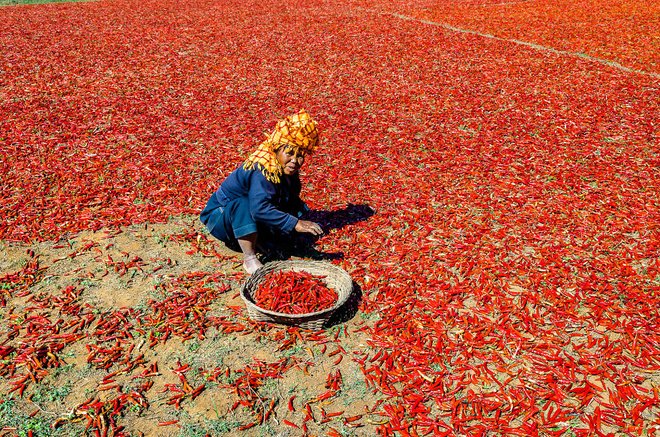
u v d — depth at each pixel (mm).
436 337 4023
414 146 7887
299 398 3535
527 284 4625
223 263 4961
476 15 21594
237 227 4531
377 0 26516
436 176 6844
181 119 8922
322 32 17562
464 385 3590
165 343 3951
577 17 20922
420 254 5062
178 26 18688
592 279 4688
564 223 5664
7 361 3727
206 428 3295
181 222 5641
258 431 3295
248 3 25109
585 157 7527
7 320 4109
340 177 6785
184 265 4914
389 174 6922
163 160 7156
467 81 11594
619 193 6414
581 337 4039
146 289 4543
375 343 3961
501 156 7523
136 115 9109
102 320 4117
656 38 16484
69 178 6551
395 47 15156
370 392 3572
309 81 11516
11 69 12242
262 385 3625
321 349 3922
